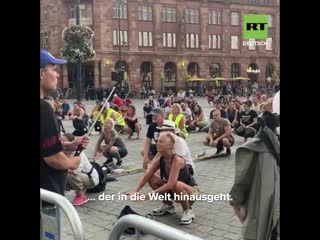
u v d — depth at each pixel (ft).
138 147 42.65
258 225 10.73
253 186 10.96
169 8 193.26
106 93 142.72
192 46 198.49
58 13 175.52
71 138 20.35
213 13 200.44
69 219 9.46
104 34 178.19
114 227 8.41
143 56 188.85
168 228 7.50
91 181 21.99
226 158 34.81
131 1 184.96
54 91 11.37
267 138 10.62
